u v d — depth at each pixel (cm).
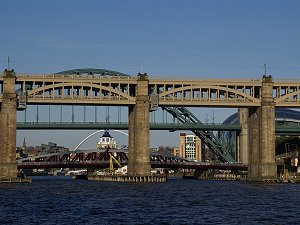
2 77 18950
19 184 18575
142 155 19625
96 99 19650
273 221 8169
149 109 19862
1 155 18812
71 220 8238
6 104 18838
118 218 8475
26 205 10506
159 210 9612
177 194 13638
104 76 19925
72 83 19525
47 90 19638
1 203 10925
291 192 14412
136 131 19712
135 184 18900
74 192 14388
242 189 15950
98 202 11162
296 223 7969
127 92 19862
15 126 18888
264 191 14912
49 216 8731
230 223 7938
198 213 9169
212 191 14962
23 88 19288
